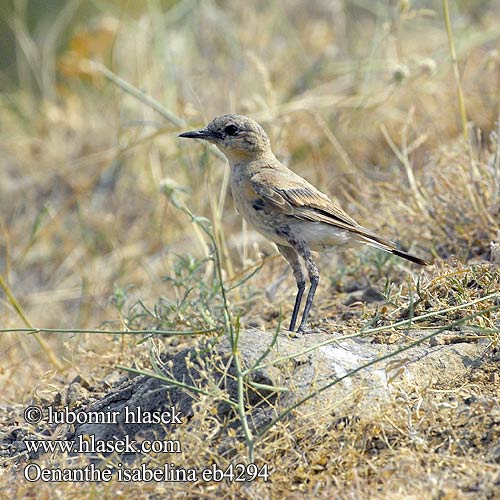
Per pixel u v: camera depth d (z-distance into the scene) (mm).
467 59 19297
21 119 22344
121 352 12922
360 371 10430
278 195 12555
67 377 13406
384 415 9758
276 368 10320
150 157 19047
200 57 22406
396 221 14836
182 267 14508
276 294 14484
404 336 11320
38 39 24766
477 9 22719
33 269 18516
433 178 14867
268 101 18172
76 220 19188
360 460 9477
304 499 9078
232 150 13195
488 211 14188
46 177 20203
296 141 19016
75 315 17000
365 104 18906
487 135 17812
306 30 22547
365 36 22625
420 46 21078
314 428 9766
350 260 14938
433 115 18438
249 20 22703
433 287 12156
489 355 10898
